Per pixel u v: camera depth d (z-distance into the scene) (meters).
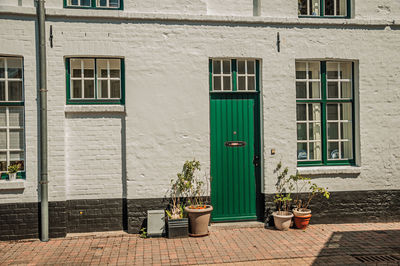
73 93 6.27
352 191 6.80
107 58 6.33
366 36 6.85
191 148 6.38
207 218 5.96
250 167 6.69
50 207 5.98
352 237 5.89
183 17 6.32
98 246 5.52
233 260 4.91
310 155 6.93
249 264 4.79
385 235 6.00
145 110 6.26
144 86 6.27
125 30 6.22
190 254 5.14
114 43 6.19
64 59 6.14
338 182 6.77
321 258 4.97
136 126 6.22
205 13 6.48
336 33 6.78
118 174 6.25
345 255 5.07
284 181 6.61
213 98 6.60
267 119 6.59
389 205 6.88
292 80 6.68
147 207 6.23
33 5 6.02
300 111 6.92
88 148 6.18
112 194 6.23
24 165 6.05
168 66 6.33
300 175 6.64
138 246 5.50
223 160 6.61
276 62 6.63
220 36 6.47
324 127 6.93
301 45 6.70
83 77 6.29
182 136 6.36
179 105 6.36
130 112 6.21
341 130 7.05
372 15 6.89
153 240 5.79
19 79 6.11
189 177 6.31
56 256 5.10
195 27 6.41
